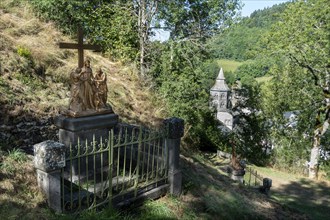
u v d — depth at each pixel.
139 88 13.12
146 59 15.72
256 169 17.67
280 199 12.49
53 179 4.64
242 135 21.08
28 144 7.19
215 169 11.62
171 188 6.57
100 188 5.90
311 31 15.96
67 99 8.91
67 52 11.46
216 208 6.88
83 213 4.89
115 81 12.03
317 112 19.59
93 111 6.29
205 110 17.73
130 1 15.62
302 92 19.92
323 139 20.81
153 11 15.58
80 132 6.07
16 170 5.36
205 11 16.38
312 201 13.09
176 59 15.23
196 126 16.25
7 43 9.15
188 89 14.85
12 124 7.02
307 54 16.50
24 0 12.84
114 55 14.45
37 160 4.61
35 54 9.46
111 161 5.35
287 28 16.69
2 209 4.37
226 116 40.12
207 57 16.88
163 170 6.57
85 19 14.39
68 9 13.93
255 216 7.49
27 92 8.10
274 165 19.91
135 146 7.13
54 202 4.68
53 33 11.66
